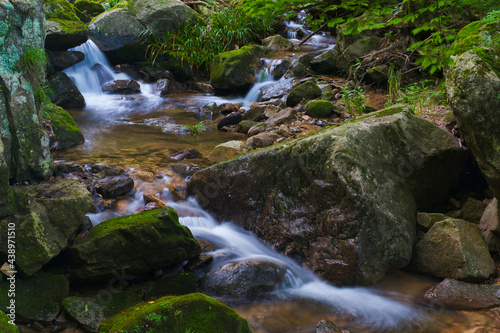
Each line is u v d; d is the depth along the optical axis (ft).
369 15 14.70
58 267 10.49
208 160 16.99
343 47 27.07
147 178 15.03
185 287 10.85
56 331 9.25
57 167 14.84
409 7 18.38
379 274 11.24
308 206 11.81
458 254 11.14
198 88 29.55
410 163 12.57
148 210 12.26
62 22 24.99
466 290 10.62
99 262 10.38
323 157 11.48
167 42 30.32
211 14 32.76
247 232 13.12
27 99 11.27
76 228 10.66
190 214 13.66
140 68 30.04
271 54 30.22
